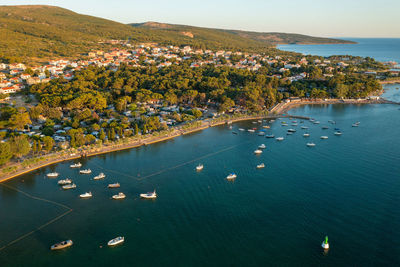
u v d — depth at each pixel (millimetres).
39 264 92000
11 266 90812
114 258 94750
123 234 105938
